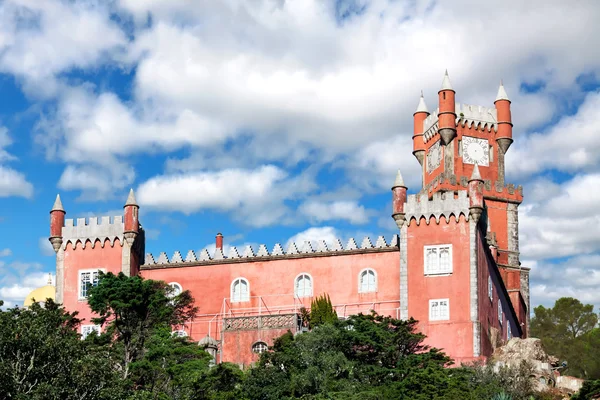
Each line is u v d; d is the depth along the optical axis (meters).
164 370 58.78
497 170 105.31
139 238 81.44
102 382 49.03
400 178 75.25
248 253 79.50
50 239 80.38
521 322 96.62
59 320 55.00
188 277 79.81
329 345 61.03
